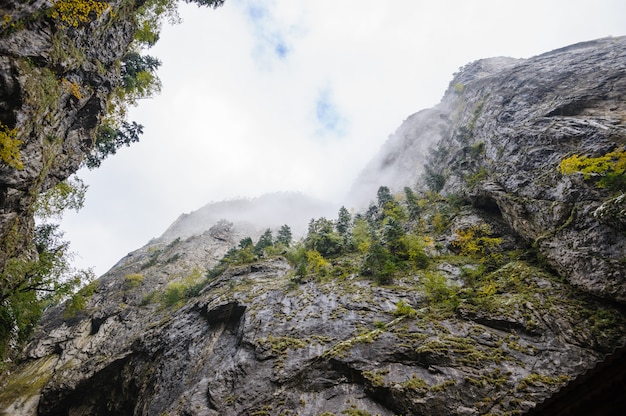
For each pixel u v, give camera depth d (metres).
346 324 28.20
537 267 26.42
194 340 36.50
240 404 22.97
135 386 36.81
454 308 25.06
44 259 23.97
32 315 23.67
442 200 49.91
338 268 40.06
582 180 26.44
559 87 44.62
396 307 28.50
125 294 65.62
